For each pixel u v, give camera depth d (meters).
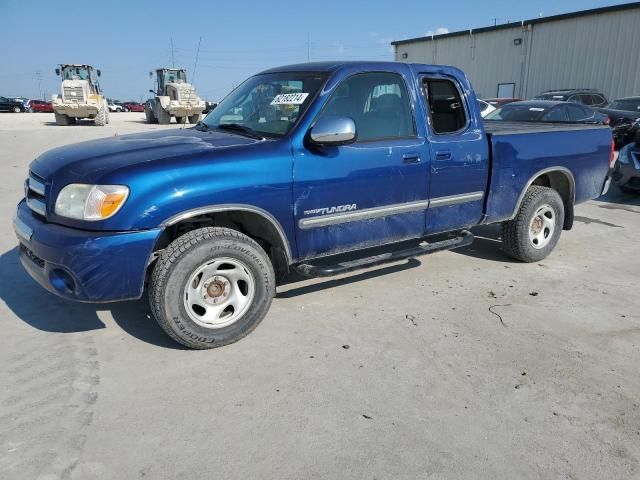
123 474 2.51
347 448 2.73
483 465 2.63
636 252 6.24
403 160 4.34
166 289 3.45
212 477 2.51
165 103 27.81
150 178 3.31
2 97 57.19
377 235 4.41
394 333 4.00
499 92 26.20
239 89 4.86
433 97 4.78
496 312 4.42
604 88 21.95
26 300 4.43
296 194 3.83
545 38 23.78
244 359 3.58
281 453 2.68
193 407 3.04
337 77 4.06
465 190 4.86
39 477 2.47
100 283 3.29
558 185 5.98
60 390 3.17
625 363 3.64
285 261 4.01
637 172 8.70
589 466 2.66
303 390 3.23
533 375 3.46
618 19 21.12
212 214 3.87
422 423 2.95
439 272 5.38
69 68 27.45
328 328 4.07
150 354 3.62
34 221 3.61
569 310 4.49
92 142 4.21
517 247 5.55
